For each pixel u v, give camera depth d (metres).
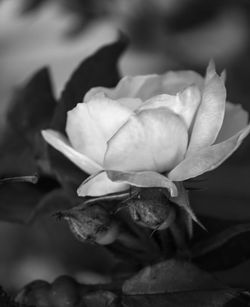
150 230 0.50
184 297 0.47
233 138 0.45
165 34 0.70
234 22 0.69
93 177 0.46
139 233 0.51
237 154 0.61
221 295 0.47
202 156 0.45
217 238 0.50
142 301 0.47
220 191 0.59
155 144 0.46
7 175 0.58
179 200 0.46
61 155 0.53
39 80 0.60
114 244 0.51
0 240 0.74
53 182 0.57
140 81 0.49
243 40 0.69
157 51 0.70
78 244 0.62
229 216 0.56
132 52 0.71
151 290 0.47
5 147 0.59
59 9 0.71
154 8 0.69
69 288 0.49
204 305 0.46
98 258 0.62
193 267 0.47
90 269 0.62
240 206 0.58
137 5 0.70
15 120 0.60
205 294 0.47
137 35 0.70
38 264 0.72
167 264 0.48
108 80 0.55
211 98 0.46
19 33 0.84
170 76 0.49
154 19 0.69
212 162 0.45
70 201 0.54
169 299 0.47
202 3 0.68
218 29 0.69
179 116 0.46
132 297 0.47
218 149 0.45
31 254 0.73
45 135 0.48
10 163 0.58
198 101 0.46
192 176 0.46
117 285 0.50
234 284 0.52
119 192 0.47
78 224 0.48
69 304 0.49
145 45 0.70
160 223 0.47
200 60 0.70
